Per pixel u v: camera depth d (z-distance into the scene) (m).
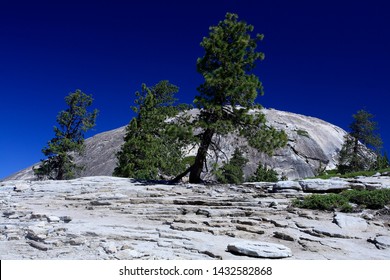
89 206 19.23
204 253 10.88
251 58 29.34
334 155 86.31
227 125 26.89
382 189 19.02
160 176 42.16
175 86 44.91
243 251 10.73
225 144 67.25
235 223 14.87
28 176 82.12
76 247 10.96
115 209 18.41
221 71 27.81
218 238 12.77
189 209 17.62
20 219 16.52
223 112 28.48
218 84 27.98
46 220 15.76
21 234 13.18
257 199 19.39
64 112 48.41
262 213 16.56
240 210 16.92
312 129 93.88
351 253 11.45
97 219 16.19
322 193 20.62
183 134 26.78
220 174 28.05
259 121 27.44
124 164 41.28
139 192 22.17
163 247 11.25
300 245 12.30
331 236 13.27
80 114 48.69
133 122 42.28
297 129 90.50
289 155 80.06
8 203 21.75
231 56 29.00
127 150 41.16
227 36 30.02
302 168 78.31
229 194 21.36
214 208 17.77
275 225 14.70
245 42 28.66
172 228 14.20
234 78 27.95
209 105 26.83
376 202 17.25
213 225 14.48
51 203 20.83
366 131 58.44
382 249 12.02
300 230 13.99
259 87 28.42
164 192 22.16
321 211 16.95
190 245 11.55
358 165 57.91
